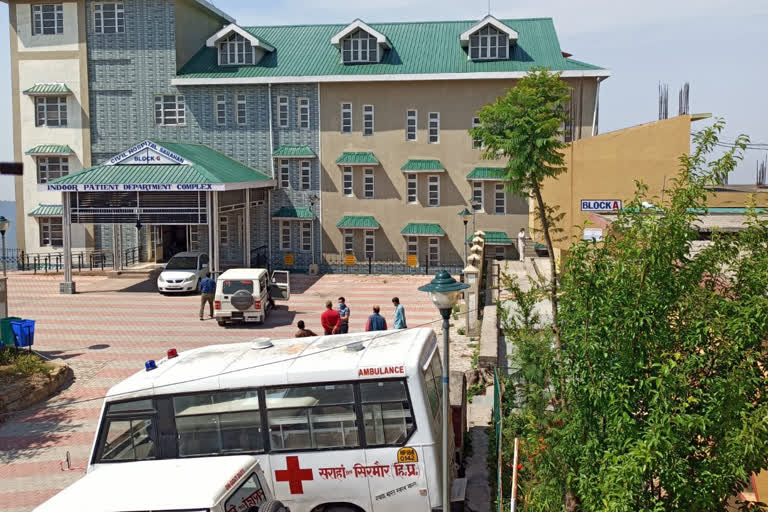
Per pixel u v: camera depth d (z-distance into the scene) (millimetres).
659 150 32000
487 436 16797
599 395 9617
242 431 12062
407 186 43031
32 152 44125
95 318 30547
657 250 9781
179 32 44000
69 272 36062
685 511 9297
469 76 41531
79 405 20203
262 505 9547
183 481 9586
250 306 28266
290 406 12031
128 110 44188
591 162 32469
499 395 13703
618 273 9773
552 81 18922
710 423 8883
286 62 44469
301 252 44031
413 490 11867
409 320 29484
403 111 42719
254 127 43594
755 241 10391
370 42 43344
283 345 13656
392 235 43406
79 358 24656
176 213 34812
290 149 43250
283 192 43875
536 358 12891
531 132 18016
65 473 15742
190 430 12086
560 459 10656
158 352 25281
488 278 32219
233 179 35938
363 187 43406
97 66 44219
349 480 11930
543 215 18484
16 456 16719
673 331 10078
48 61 44531
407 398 11867
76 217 35375
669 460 9070
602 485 9039
